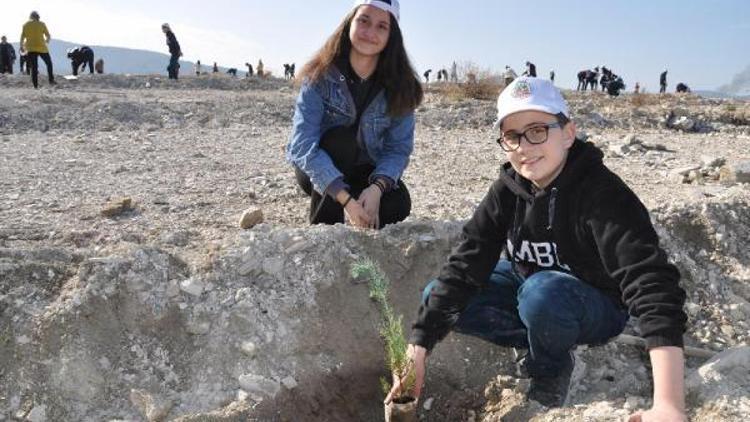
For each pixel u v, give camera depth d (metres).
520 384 3.11
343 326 3.42
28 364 2.94
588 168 2.64
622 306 2.85
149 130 10.67
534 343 2.81
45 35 15.30
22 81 16.88
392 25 3.84
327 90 3.96
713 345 3.34
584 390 3.07
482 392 3.24
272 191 6.10
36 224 4.77
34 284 3.22
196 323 3.20
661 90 29.55
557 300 2.69
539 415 2.86
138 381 3.02
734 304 3.62
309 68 3.96
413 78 3.99
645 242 2.48
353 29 3.80
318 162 3.90
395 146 4.19
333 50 3.89
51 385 2.91
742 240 4.11
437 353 3.41
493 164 8.07
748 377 2.76
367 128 4.05
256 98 14.41
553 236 2.74
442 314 2.87
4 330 3.02
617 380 3.11
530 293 2.75
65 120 10.72
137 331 3.16
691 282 3.75
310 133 3.95
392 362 2.83
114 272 3.26
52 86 16.31
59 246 4.29
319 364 3.23
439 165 7.90
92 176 6.67
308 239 3.64
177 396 2.99
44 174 6.68
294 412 3.03
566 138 2.65
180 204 5.50
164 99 13.45
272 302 3.35
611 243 2.52
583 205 2.62
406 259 3.73
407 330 3.53
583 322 2.76
